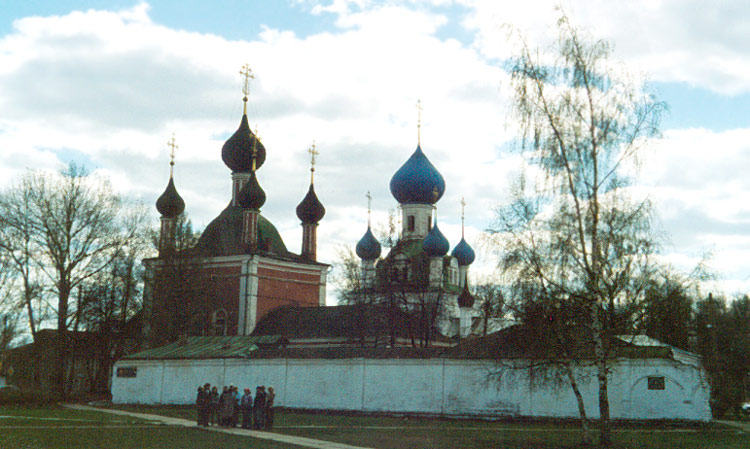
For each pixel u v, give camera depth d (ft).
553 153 100.27
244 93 320.09
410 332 223.30
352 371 161.89
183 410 171.63
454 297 318.45
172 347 209.36
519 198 103.76
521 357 122.01
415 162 329.11
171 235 261.65
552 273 101.14
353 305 244.83
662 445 99.55
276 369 173.06
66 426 119.85
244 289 278.87
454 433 116.16
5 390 185.06
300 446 95.09
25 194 209.05
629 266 99.96
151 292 249.75
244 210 287.28
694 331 144.15
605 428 98.58
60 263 209.26
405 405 153.48
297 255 316.19
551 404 138.51
